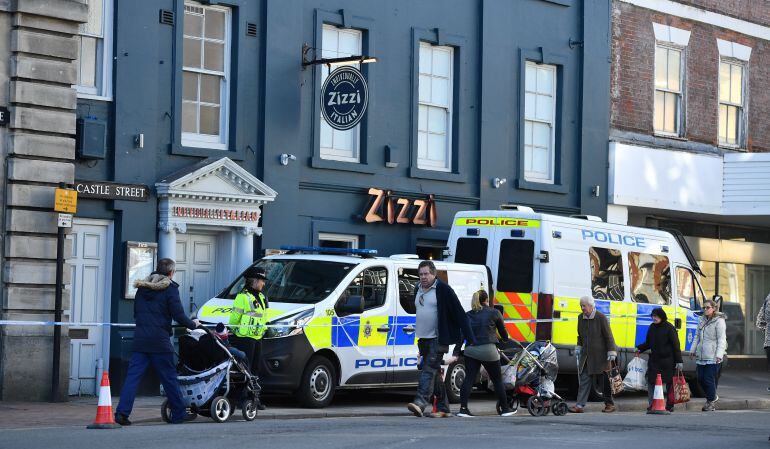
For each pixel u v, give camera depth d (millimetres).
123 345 18781
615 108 27062
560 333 20328
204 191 19531
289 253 18781
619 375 19531
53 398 17578
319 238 21797
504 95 24891
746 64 30250
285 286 17750
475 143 24422
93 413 15758
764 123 30625
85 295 18844
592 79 26531
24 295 17500
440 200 23734
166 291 14289
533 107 25703
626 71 27281
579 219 21141
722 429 15945
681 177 27766
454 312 16078
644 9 27688
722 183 28594
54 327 17594
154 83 19438
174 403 14375
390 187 22828
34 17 17609
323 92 21000
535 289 20234
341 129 20703
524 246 20453
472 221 21000
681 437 14266
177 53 19750
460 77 24141
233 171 19828
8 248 17453
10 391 17312
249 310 16031
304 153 21516
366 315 17797
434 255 23688
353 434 13055
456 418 16375
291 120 21234
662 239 23125
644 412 20375
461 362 19312
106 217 18922
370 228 22484
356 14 22344
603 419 17188
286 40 21203
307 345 16859
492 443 12625
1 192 17484
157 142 19469
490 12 24609
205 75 20391
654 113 27969
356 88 20500
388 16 22906
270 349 16547
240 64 20625
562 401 18031
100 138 18547
